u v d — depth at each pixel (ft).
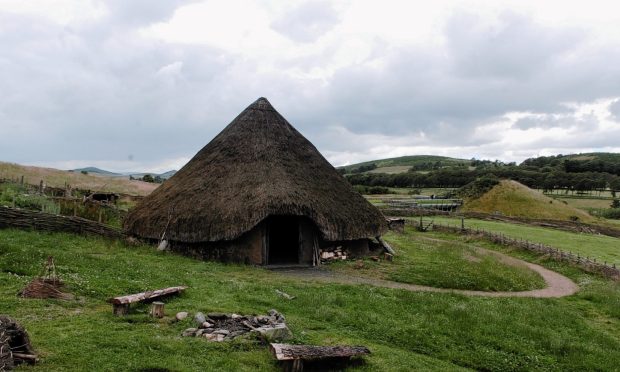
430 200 284.20
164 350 38.93
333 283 76.23
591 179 396.78
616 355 54.70
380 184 483.92
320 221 91.66
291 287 70.08
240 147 103.40
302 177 98.78
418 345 51.65
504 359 50.52
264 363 39.14
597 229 187.83
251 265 88.79
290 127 113.70
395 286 79.30
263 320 47.91
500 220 213.46
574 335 60.70
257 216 87.25
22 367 33.04
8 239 74.64
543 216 249.96
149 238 96.17
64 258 65.62
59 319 43.27
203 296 57.11
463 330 56.49
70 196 139.64
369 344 48.85
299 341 45.09
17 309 44.52
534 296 80.84
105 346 38.22
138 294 49.96
